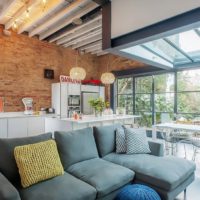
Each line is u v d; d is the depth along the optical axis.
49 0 4.32
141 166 2.54
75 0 4.23
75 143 2.68
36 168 2.04
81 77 5.25
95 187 2.02
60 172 2.21
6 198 1.51
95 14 4.80
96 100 5.16
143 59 4.73
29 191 1.84
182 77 6.30
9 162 2.09
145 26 3.02
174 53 5.36
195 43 4.46
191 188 2.96
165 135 4.53
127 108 7.70
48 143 2.32
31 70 6.34
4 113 5.64
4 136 4.91
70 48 7.48
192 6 2.54
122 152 3.14
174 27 2.74
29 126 5.32
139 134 3.22
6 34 5.72
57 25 5.50
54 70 6.97
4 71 5.74
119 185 2.22
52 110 6.62
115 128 3.40
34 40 6.39
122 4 3.35
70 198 1.77
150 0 2.97
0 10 4.71
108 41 3.58
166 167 2.50
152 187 2.33
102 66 8.47
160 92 6.82
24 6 4.51
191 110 6.12
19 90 6.06
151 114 7.02
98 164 2.56
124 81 7.84
